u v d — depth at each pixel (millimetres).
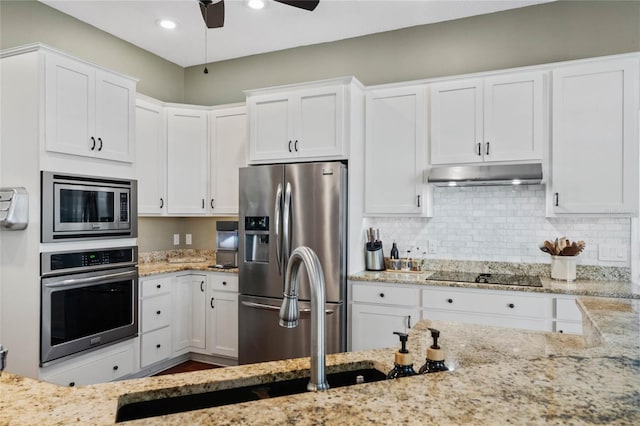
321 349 852
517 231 3320
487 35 3461
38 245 2539
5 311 2652
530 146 3016
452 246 3520
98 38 3738
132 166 3236
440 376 679
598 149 2846
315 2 2188
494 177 2979
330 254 3164
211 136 4180
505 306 2771
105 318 2977
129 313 3176
